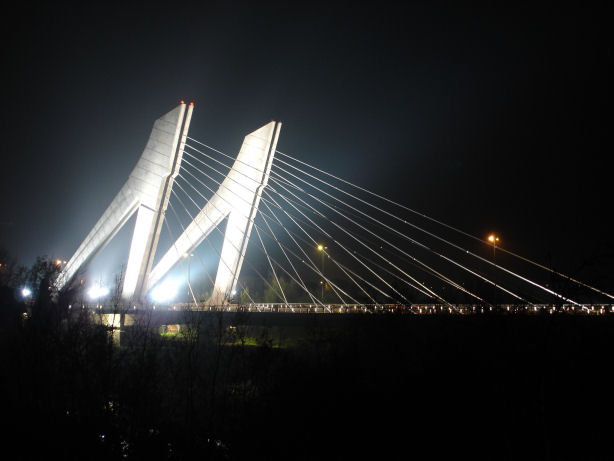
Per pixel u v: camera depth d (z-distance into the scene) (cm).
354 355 1558
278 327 3152
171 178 4603
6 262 3353
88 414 1522
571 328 1319
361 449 1280
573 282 988
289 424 1390
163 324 3500
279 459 1327
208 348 1862
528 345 1213
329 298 5378
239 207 4691
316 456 1304
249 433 1402
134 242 4578
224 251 4638
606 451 1109
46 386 1636
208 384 1641
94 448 1427
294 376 1517
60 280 4228
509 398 1193
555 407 1172
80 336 1864
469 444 1206
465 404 1267
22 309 2428
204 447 1409
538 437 1133
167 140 4591
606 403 1185
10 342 1858
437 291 4247
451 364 1363
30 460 1383
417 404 1333
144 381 1620
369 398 1398
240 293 5166
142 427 1497
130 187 4841
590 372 1237
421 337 1608
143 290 4488
